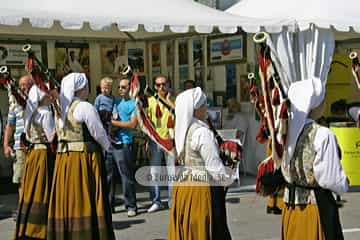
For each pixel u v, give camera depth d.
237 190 8.35
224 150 4.39
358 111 7.88
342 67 9.47
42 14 6.31
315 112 3.56
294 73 7.41
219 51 9.56
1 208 7.68
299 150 3.53
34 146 5.54
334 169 3.43
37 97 5.50
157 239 6.05
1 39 9.38
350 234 6.11
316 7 7.70
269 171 3.85
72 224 4.92
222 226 4.32
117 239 6.07
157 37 10.07
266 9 8.16
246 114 9.34
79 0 6.86
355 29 7.46
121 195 8.37
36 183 5.47
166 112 6.52
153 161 6.82
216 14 7.43
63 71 9.89
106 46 10.20
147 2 7.22
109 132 6.94
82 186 4.94
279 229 6.38
